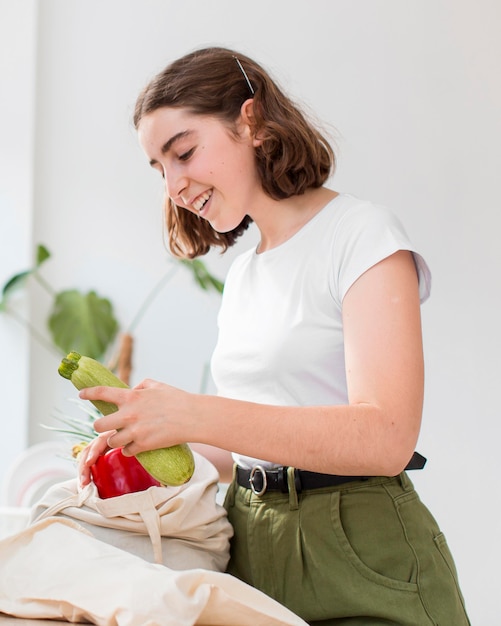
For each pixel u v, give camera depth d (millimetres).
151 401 1124
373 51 3885
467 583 3734
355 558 1272
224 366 1420
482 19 3854
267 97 1388
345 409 1142
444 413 3793
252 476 1359
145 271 3936
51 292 3934
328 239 1329
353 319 1246
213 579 995
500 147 3832
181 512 1264
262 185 1397
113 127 3977
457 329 3812
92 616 1009
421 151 3855
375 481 1311
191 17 3959
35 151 3973
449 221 3840
